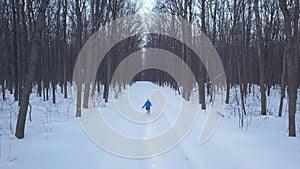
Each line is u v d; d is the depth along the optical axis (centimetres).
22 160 738
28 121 1345
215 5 2906
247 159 787
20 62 2183
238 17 2181
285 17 1046
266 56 2920
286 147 903
